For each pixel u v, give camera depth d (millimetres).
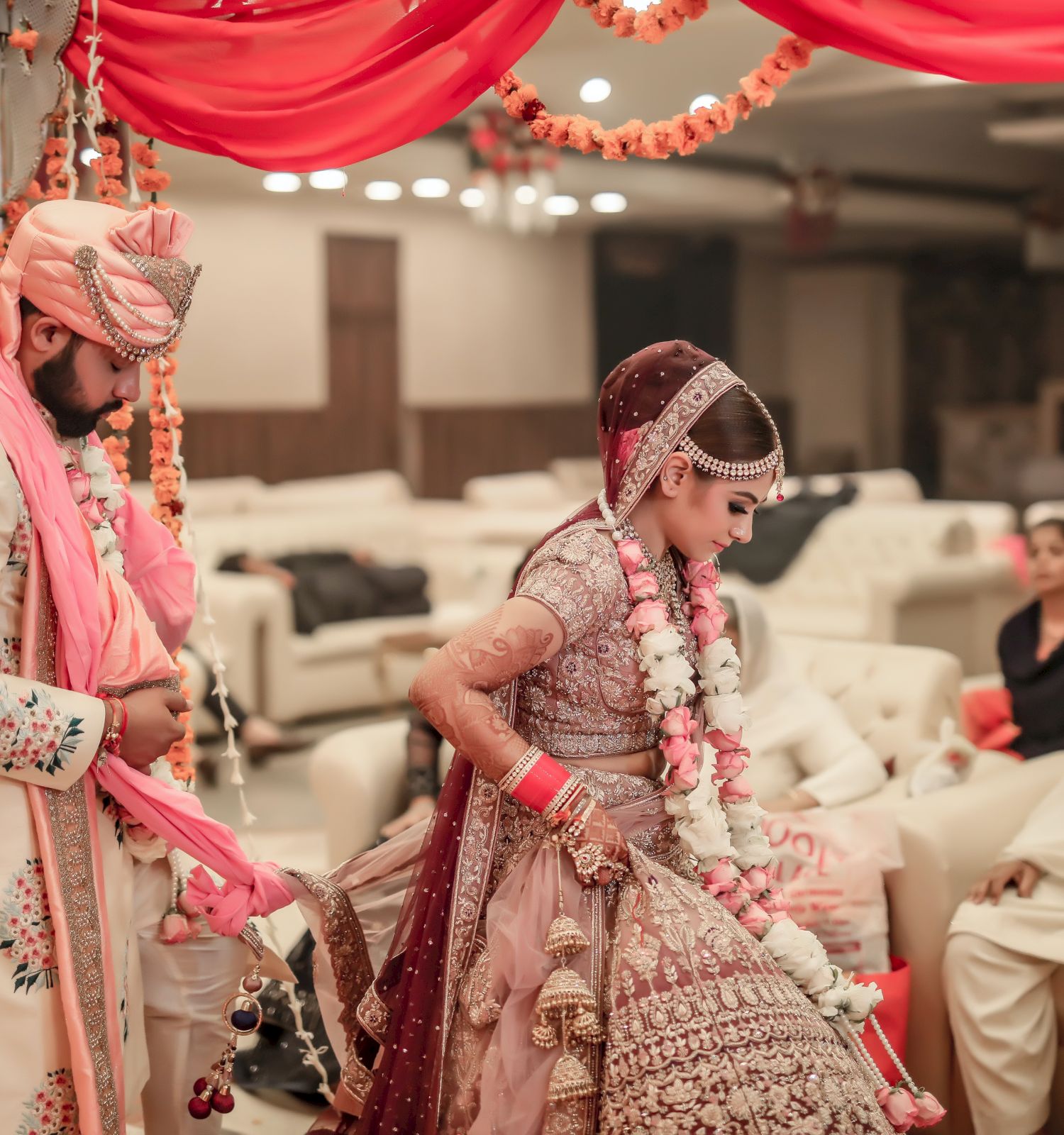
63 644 1603
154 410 2092
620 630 1612
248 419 9484
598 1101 1474
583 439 11117
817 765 2844
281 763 5465
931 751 2992
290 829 4453
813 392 11000
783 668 2959
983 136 9117
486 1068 1520
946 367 10695
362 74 1935
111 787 1638
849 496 7133
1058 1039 2264
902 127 8867
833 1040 1541
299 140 1986
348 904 1853
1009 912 2248
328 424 9875
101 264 1568
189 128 2049
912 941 2387
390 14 1920
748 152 9516
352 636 6242
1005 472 10578
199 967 1943
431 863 1677
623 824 1637
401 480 10148
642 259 10883
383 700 6094
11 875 1544
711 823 1631
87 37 2037
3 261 1625
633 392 1633
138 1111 2316
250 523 6977
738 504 1612
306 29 1953
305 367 9719
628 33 1861
